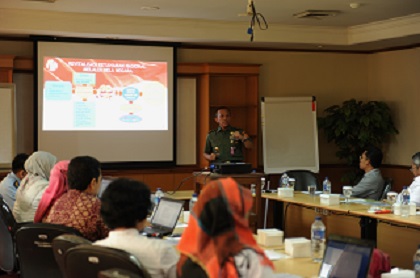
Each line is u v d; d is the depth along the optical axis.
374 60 9.62
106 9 7.20
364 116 8.83
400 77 9.14
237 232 2.07
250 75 8.84
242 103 9.07
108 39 8.17
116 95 8.29
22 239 3.21
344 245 2.66
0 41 7.93
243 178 5.11
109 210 2.63
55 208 3.55
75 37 7.99
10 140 7.66
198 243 2.08
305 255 3.33
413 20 7.65
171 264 2.58
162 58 8.44
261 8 7.12
